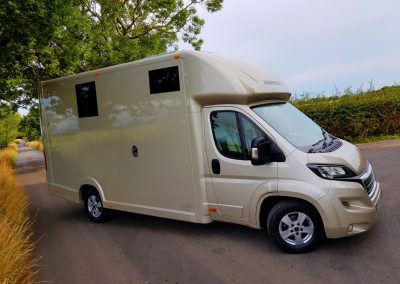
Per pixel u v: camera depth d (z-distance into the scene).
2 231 5.62
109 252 6.06
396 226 5.70
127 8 19.19
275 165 5.11
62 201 10.69
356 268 4.57
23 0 7.18
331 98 15.12
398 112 14.12
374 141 13.71
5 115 20.64
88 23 15.07
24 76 10.00
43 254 6.28
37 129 34.97
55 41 9.70
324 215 4.78
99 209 7.73
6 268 4.72
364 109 13.83
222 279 4.71
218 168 5.63
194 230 6.61
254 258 5.20
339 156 5.00
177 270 5.12
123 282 4.93
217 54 5.93
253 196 5.29
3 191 9.39
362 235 5.49
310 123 6.14
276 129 5.31
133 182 6.79
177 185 6.12
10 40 7.84
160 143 6.25
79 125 7.63
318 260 4.88
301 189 4.87
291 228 5.14
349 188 4.75
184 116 5.87
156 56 6.25
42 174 18.17
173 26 19.88
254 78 5.77
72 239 6.94
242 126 5.45
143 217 7.87
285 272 4.68
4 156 26.69
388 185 7.89
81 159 7.72
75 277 5.24
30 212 9.59
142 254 5.82
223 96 5.53
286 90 6.41
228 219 5.66
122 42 17.22
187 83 5.79
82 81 7.43
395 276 4.30
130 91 6.59
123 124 6.79
